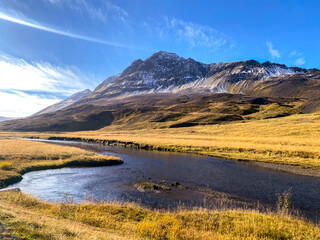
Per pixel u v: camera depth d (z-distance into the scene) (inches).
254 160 1849.2
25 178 1182.9
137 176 1315.2
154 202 858.8
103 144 3476.9
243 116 6697.8
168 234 487.8
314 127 3289.9
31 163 1467.8
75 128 7726.4
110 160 1720.0
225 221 593.9
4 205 555.8
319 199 920.9
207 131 4288.9
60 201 821.2
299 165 1633.9
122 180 1210.6
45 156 1694.1
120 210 672.4
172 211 752.3
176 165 1679.4
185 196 949.8
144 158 2012.8
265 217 633.0
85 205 705.0
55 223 414.0
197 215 634.2
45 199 840.3
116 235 438.9
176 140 3218.5
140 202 852.0
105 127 7834.6
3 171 1173.7
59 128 7544.3
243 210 767.7
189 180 1234.0
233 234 520.7
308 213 764.6
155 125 6338.6
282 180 1240.2
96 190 1008.9
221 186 1114.1
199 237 483.5
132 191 1007.6
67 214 602.5
